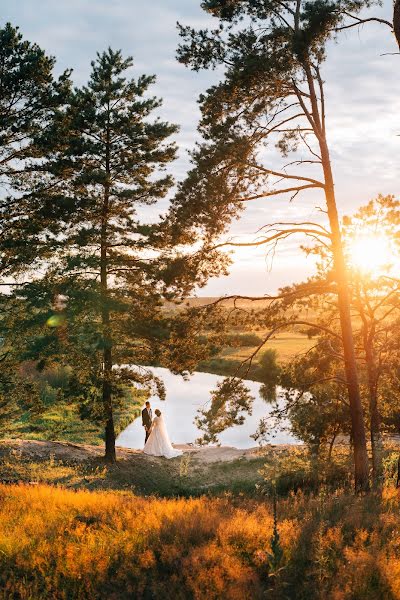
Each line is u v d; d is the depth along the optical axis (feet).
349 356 55.42
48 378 126.62
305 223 55.36
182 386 164.55
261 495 56.95
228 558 26.91
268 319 58.13
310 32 48.83
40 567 26.91
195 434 109.09
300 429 66.85
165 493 72.02
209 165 51.70
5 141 78.59
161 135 84.28
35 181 85.25
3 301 83.05
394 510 37.63
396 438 76.13
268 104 54.34
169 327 59.47
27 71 76.48
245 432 107.86
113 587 25.55
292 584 25.18
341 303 55.83
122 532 32.30
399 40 47.65
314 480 63.05
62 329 78.84
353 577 24.68
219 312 58.29
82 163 84.07
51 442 86.63
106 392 82.12
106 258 83.20
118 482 72.69
